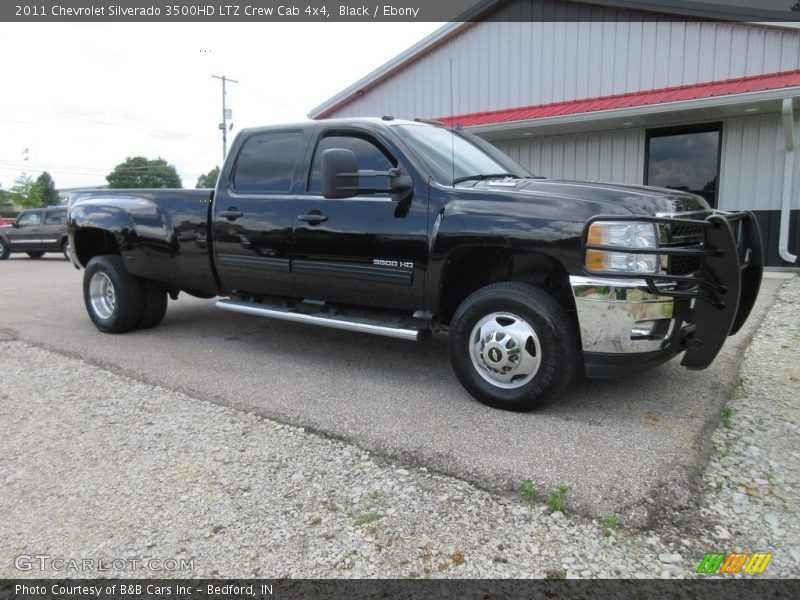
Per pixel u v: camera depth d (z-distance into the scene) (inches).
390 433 138.7
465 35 550.9
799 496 115.0
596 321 137.5
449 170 171.6
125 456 134.2
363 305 180.1
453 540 102.3
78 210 245.8
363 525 106.7
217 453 134.4
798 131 387.9
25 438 145.3
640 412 149.8
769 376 182.2
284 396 165.3
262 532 105.4
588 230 136.6
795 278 357.4
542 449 128.7
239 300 215.8
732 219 151.4
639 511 106.7
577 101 494.0
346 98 633.6
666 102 382.3
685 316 143.5
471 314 153.5
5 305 325.4
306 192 187.2
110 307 243.0
